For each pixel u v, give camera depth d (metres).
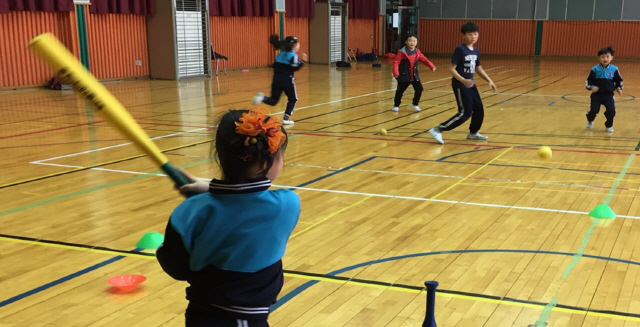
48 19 13.70
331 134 7.95
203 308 1.62
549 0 25.41
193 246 1.58
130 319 2.89
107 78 15.28
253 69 19.58
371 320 2.86
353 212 4.55
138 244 3.90
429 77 17.02
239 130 1.54
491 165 6.11
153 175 5.75
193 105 10.96
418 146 7.13
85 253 3.75
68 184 5.41
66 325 2.82
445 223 4.29
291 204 1.66
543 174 5.73
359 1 24.06
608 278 3.32
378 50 25.88
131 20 15.71
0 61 12.87
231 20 18.77
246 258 1.59
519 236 4.02
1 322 2.84
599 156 6.51
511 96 12.34
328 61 22.00
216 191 1.58
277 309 2.96
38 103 11.10
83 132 8.13
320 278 3.34
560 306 2.98
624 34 24.38
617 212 4.54
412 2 27.73
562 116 9.53
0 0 12.41
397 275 3.38
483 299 3.06
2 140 7.54
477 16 26.83
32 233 4.11
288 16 20.94
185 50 16.47
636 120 9.06
